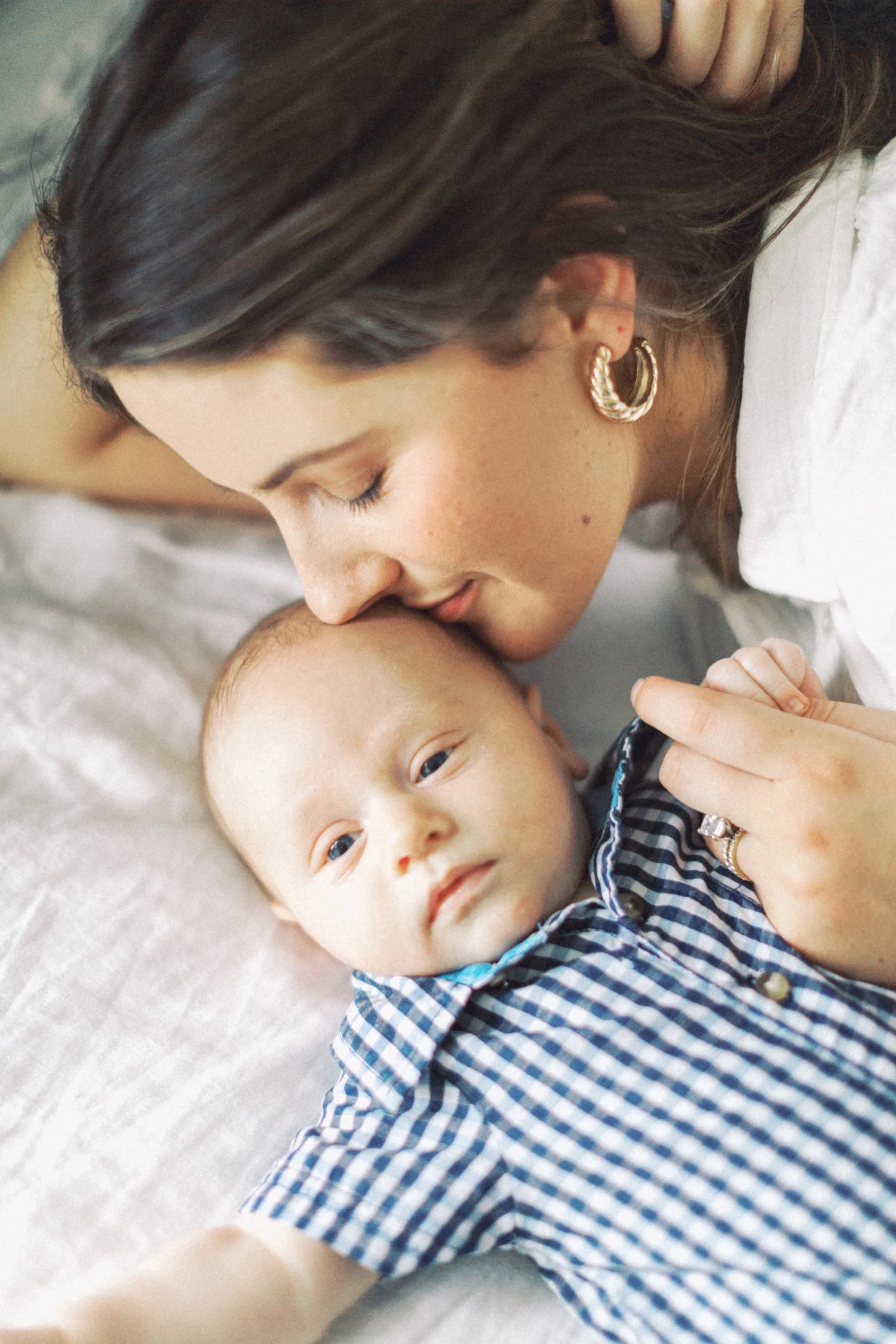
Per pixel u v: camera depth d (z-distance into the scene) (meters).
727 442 0.99
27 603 1.22
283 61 0.66
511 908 0.86
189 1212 0.86
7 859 1.04
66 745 1.12
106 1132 0.89
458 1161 0.82
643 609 1.17
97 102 0.70
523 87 0.72
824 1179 0.75
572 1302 0.80
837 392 0.88
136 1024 0.95
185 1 0.68
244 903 1.03
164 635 1.22
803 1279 0.73
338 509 0.77
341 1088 0.89
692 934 0.85
